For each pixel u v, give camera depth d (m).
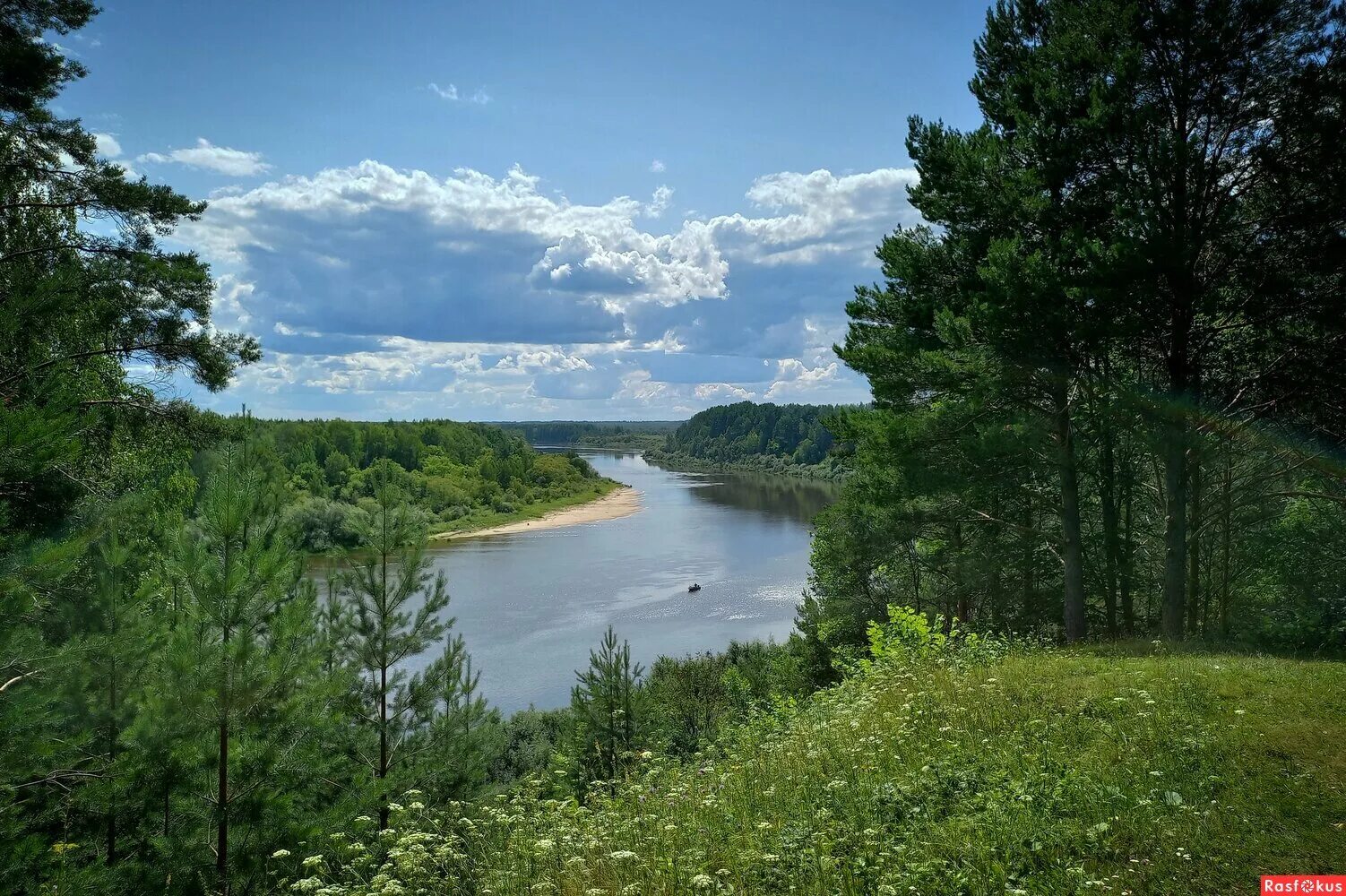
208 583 9.02
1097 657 12.33
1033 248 16.30
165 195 14.18
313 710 9.88
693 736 24.94
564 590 58.16
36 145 13.29
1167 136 14.34
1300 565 17.98
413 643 11.98
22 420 7.32
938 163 17.48
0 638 7.70
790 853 5.81
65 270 10.34
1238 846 5.44
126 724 10.02
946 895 5.07
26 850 7.83
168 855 8.60
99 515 10.73
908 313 18.38
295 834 9.18
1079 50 15.14
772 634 40.41
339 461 99.62
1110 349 15.96
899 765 7.35
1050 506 17.56
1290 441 16.11
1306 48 13.95
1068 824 5.77
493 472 127.62
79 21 13.52
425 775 11.58
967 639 13.80
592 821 7.19
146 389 14.95
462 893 6.54
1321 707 8.07
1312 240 14.02
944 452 17.61
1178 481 15.41
